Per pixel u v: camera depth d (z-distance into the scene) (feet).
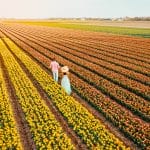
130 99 96.22
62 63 154.40
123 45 238.27
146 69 140.05
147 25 639.76
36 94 99.14
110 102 92.27
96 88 112.37
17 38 311.06
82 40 286.87
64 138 66.33
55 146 63.52
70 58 171.12
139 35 348.59
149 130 72.69
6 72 141.18
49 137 67.72
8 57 177.27
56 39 298.76
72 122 76.28
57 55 183.42
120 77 122.52
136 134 70.13
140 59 166.61
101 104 89.20
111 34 365.81
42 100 92.02
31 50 210.18
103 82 115.24
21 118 83.71
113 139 66.18
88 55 186.19
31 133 73.26
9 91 109.40
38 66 148.15
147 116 82.12
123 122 76.28
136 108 86.99
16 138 66.85
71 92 107.55
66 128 76.28
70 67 144.05
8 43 259.80
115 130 75.97
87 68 144.56
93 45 241.35
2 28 508.12
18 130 76.33
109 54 187.83
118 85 116.06
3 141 66.74
